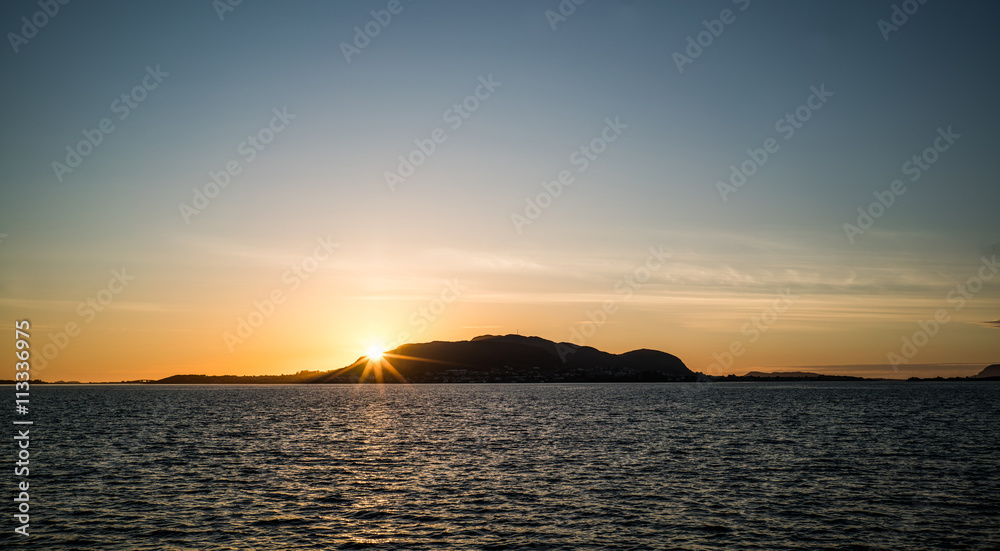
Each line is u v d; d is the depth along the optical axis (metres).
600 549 28.62
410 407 139.62
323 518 33.69
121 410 126.88
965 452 57.47
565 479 44.25
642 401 165.75
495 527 32.00
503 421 95.00
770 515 34.34
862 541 29.91
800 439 68.25
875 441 66.25
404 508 35.81
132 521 33.00
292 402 170.50
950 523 32.88
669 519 33.50
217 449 60.41
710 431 77.44
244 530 31.39
